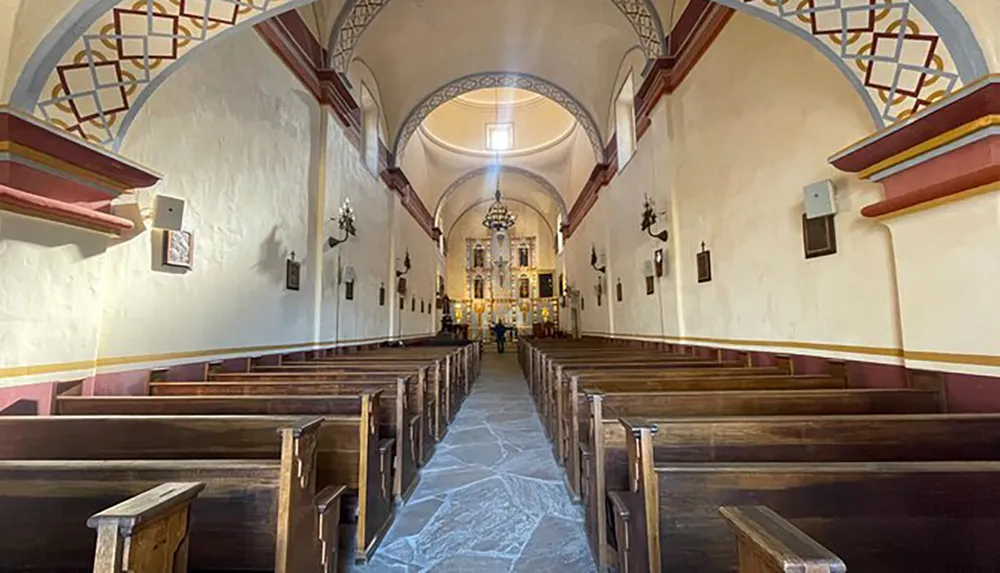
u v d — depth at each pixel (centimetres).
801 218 312
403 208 997
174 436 178
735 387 279
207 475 138
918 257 219
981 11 174
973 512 116
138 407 221
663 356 473
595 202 1002
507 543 239
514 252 2022
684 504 129
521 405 633
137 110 242
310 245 517
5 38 191
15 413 207
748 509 87
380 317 808
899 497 117
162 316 300
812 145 300
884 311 247
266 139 428
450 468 360
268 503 140
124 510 83
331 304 562
